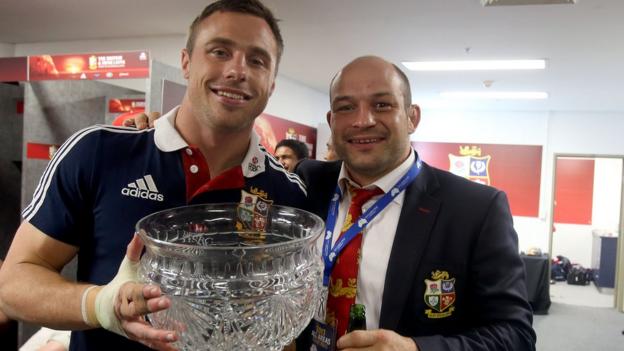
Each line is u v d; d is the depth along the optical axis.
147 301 0.50
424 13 2.75
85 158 0.81
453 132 6.77
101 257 0.80
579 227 7.10
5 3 3.04
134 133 0.87
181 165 0.85
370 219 1.00
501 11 2.66
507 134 6.54
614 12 2.58
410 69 4.19
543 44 3.25
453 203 0.98
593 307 5.42
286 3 2.68
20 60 2.35
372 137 1.00
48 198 0.78
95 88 2.76
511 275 0.90
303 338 0.95
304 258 0.65
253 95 0.79
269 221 0.84
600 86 4.54
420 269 0.92
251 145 0.93
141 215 0.81
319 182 1.17
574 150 6.30
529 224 6.42
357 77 1.01
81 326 0.62
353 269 0.97
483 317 0.90
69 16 3.27
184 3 2.92
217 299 0.57
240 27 0.77
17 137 3.08
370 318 0.94
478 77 4.42
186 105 0.86
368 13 2.79
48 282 0.67
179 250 0.57
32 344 1.60
